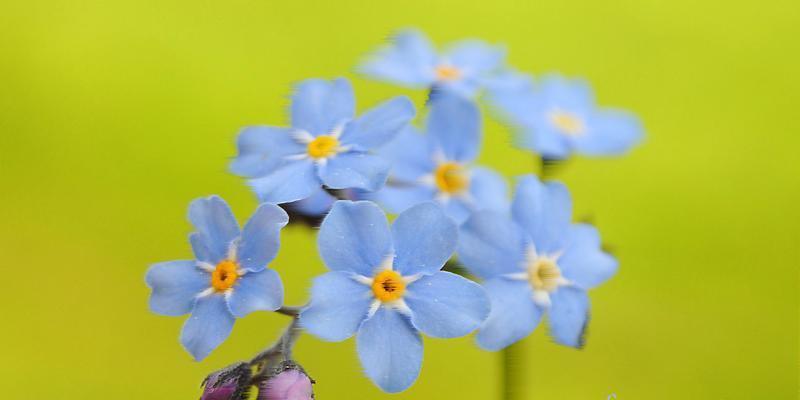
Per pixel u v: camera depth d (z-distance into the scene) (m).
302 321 0.07
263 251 0.07
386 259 0.07
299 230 0.08
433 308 0.07
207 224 0.07
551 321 0.08
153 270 0.07
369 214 0.07
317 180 0.07
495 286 0.08
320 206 0.08
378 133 0.08
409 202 0.08
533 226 0.08
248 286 0.07
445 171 0.08
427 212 0.07
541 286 0.08
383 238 0.07
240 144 0.08
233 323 0.07
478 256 0.08
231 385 0.07
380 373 0.07
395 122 0.08
